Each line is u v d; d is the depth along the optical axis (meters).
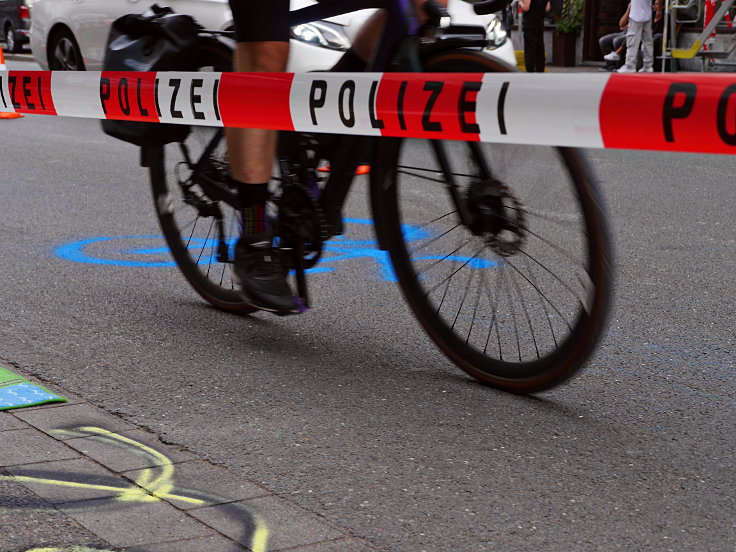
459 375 4.30
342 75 3.86
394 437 3.63
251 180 4.31
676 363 4.48
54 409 3.89
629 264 6.23
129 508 3.06
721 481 3.29
